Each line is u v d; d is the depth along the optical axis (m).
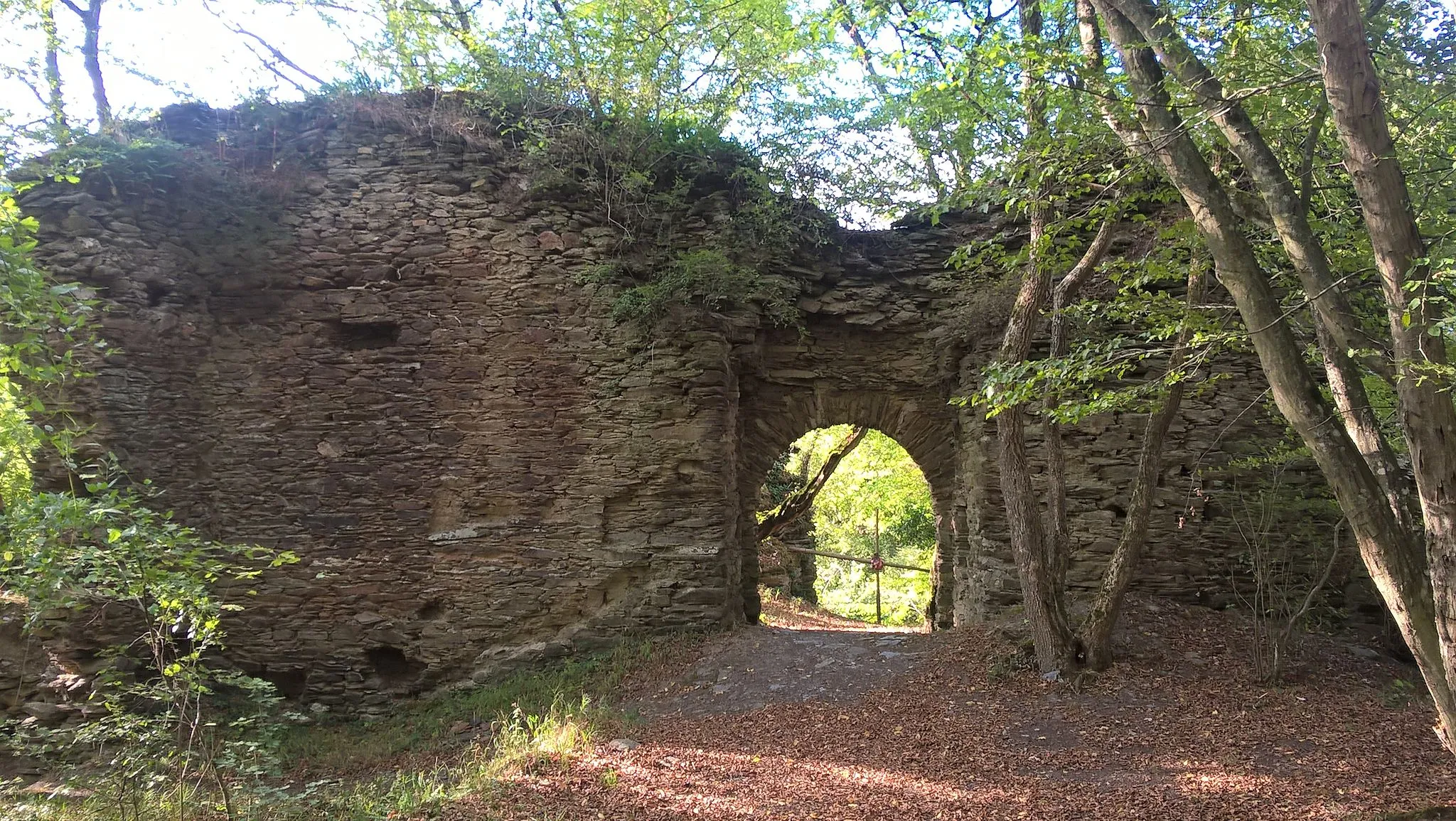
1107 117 5.60
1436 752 5.93
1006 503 8.04
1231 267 4.68
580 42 11.20
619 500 9.91
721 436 9.98
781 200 11.00
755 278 10.20
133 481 9.12
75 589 5.98
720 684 8.45
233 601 9.59
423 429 9.98
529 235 10.23
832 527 28.50
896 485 21.42
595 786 5.87
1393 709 7.02
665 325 10.04
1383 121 3.93
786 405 11.38
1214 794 5.30
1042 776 5.82
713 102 12.57
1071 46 7.31
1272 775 5.59
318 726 9.29
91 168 9.66
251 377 10.04
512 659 9.55
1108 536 9.70
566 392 10.00
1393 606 4.36
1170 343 9.20
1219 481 9.69
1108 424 9.92
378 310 10.11
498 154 10.48
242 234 10.12
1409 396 3.97
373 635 9.70
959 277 11.12
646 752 6.60
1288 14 5.57
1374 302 6.20
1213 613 9.23
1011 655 8.02
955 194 8.05
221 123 10.55
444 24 14.29
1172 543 9.63
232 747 6.57
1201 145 6.58
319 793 6.93
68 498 5.02
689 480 9.89
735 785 5.82
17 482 9.41
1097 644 7.82
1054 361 6.16
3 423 6.09
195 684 5.62
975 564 10.25
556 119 10.69
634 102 11.43
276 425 9.96
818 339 11.38
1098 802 5.28
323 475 9.91
